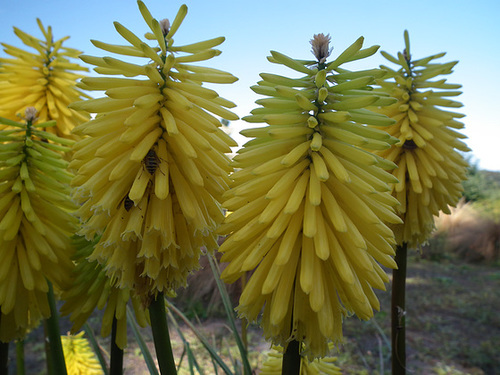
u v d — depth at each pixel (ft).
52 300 1.02
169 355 0.81
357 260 0.64
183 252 0.74
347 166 0.70
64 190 0.96
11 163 0.91
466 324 3.28
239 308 0.69
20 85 1.32
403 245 1.26
